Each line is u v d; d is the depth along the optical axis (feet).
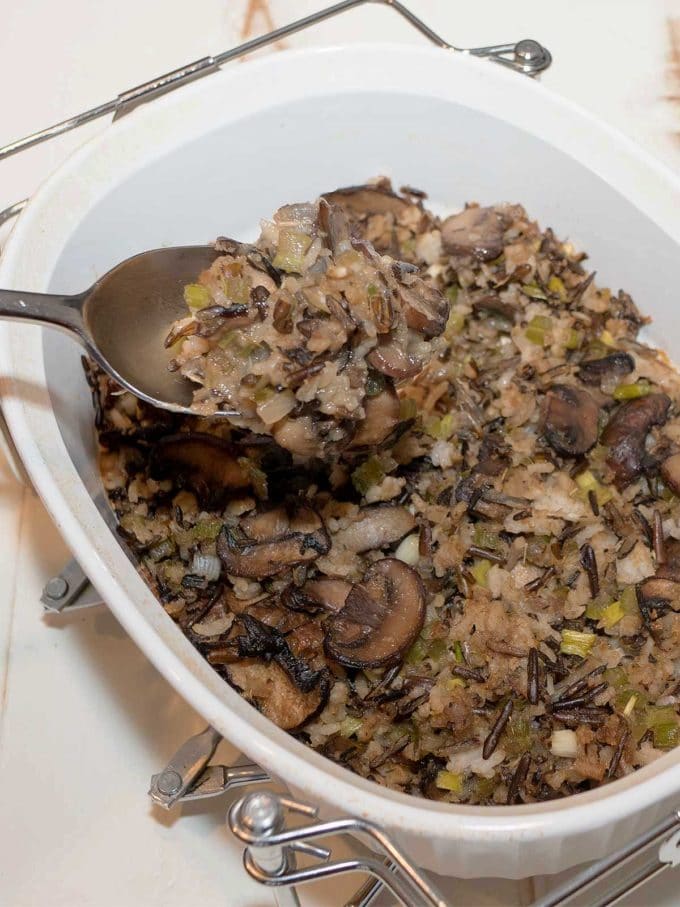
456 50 1.27
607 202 1.13
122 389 1.07
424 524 1.04
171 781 0.91
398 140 1.21
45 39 1.55
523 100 1.14
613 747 0.91
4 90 1.49
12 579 1.14
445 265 1.21
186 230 1.18
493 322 1.19
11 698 1.06
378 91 1.16
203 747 0.93
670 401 1.10
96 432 1.06
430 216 1.24
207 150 1.13
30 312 0.90
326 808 0.73
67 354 1.01
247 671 0.95
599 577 1.01
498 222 1.20
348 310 0.83
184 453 1.05
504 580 1.00
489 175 1.21
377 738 0.94
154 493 1.05
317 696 0.94
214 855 0.97
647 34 1.57
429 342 0.91
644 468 1.06
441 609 1.00
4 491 1.19
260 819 0.65
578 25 1.58
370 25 1.57
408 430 1.08
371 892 0.89
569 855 0.78
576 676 0.95
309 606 0.98
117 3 1.60
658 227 1.09
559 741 0.91
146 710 1.05
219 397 0.87
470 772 0.91
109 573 0.81
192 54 1.55
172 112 1.10
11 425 0.88
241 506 1.04
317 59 1.15
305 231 0.92
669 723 0.92
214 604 1.00
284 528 1.02
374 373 0.89
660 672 0.94
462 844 0.71
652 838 0.71
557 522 1.03
